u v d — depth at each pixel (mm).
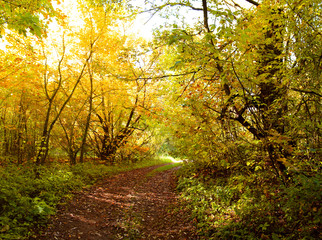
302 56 4312
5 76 11211
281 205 4543
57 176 8805
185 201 7816
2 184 6320
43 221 5371
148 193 9781
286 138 3688
